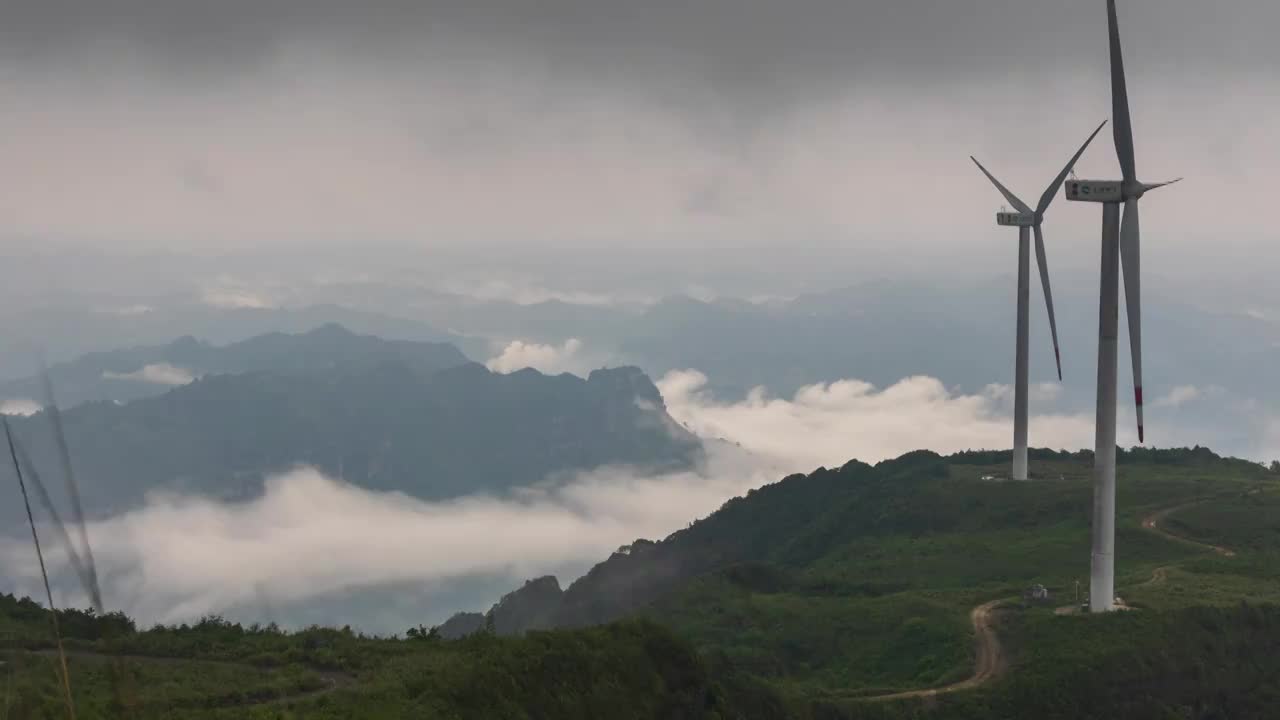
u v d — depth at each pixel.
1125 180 120.88
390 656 65.69
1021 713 100.94
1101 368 121.25
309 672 60.38
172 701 52.50
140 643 62.25
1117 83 120.50
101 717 44.19
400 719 54.41
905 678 114.81
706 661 84.44
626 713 67.12
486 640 70.19
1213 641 111.31
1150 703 102.25
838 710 94.62
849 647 129.88
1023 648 113.75
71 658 56.66
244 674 59.47
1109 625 114.25
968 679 109.25
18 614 64.62
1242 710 105.00
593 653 70.19
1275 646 112.62
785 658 131.25
